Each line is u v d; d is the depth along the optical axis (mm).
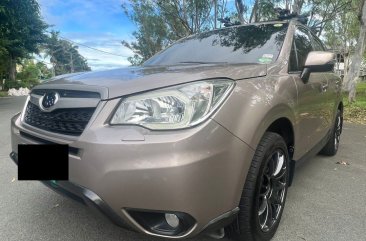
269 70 2807
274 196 2725
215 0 14539
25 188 3748
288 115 2779
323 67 3146
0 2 15008
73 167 2158
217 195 2092
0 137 6453
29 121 2688
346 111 11328
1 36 17922
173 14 15727
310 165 4816
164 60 3754
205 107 2092
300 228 2916
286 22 3779
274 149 2551
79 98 2281
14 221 2984
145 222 2113
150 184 1974
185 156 1968
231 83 2303
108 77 2453
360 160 5125
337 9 13789
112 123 2107
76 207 3260
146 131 2035
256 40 3537
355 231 2875
